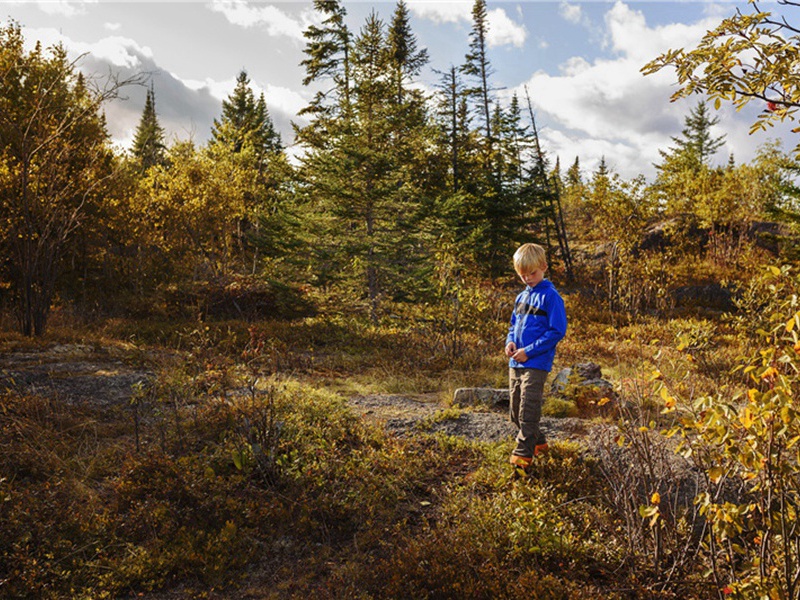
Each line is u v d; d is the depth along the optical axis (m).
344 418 5.34
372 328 13.01
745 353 7.79
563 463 4.20
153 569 3.13
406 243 16.97
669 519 3.45
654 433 4.48
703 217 27.94
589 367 7.21
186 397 5.68
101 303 15.00
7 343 8.10
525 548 3.30
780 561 2.48
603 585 3.14
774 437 2.24
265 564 3.31
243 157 26.53
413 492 4.16
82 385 6.21
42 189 10.14
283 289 15.94
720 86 2.77
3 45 12.59
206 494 3.77
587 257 30.77
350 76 20.61
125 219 18.28
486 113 30.12
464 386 7.28
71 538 3.33
